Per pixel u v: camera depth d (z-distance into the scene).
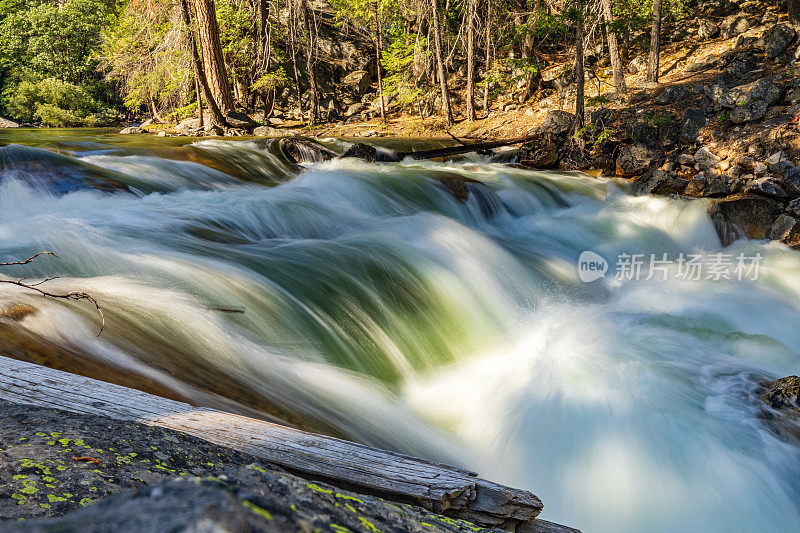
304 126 25.17
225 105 23.50
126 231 6.71
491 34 24.39
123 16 28.64
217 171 11.02
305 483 1.08
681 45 22.20
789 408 4.63
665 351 6.01
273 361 4.53
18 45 45.19
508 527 2.19
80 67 42.94
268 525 0.70
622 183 13.82
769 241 10.77
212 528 0.62
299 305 5.54
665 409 4.73
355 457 2.38
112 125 38.34
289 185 10.80
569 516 3.82
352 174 11.15
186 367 3.88
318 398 4.20
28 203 7.58
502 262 8.12
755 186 11.49
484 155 17.19
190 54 22.30
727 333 6.71
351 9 26.41
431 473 2.29
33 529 0.62
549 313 7.09
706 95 14.16
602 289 8.24
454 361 5.77
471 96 22.23
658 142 14.47
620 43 23.05
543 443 4.39
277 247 7.11
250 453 2.37
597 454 4.24
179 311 4.64
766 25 21.03
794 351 6.39
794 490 3.92
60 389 2.66
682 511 3.80
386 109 26.91
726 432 4.39
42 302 4.11
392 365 5.38
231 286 5.46
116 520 0.64
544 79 23.28
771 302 8.15
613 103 17.80
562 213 12.06
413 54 24.38
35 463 1.84
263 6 26.11
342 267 6.57
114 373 3.46
